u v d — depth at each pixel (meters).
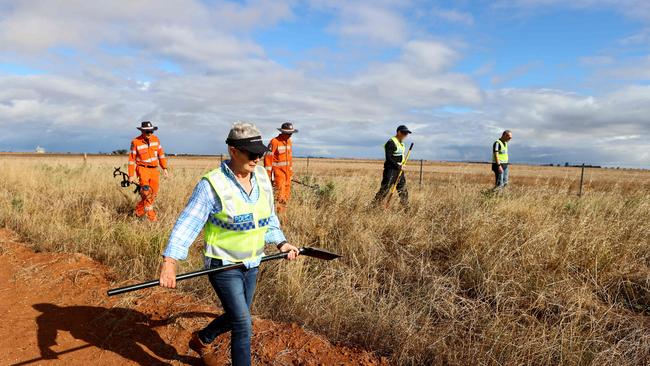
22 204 7.79
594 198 7.47
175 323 3.90
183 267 4.96
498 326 3.76
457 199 7.57
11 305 4.29
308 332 3.77
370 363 3.40
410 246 5.67
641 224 5.93
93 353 3.53
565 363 3.36
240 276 2.77
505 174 10.64
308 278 4.65
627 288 4.57
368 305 4.17
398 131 8.44
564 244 5.20
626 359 3.38
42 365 3.36
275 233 3.00
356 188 8.84
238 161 2.63
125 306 4.22
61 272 5.02
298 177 11.59
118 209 8.52
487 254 4.98
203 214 2.62
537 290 4.36
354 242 5.69
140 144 7.81
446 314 4.01
